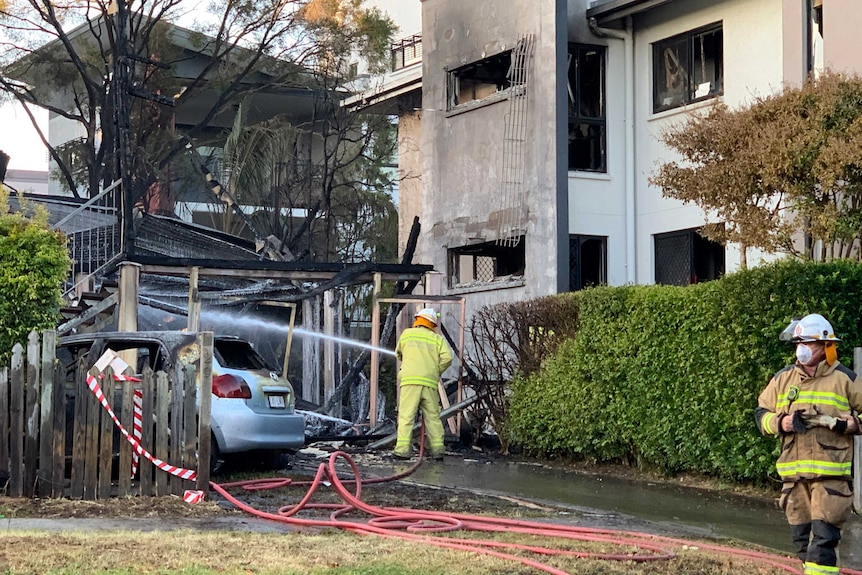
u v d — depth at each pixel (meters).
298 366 22.61
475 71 21.91
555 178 19.23
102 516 8.81
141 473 9.75
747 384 11.61
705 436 12.26
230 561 6.89
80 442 9.55
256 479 11.62
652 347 13.05
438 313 17.25
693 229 19.22
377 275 17.33
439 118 22.38
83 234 21.27
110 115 28.17
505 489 12.11
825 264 11.10
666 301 12.87
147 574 6.39
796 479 6.57
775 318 11.27
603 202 20.38
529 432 15.41
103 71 30.08
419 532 8.56
